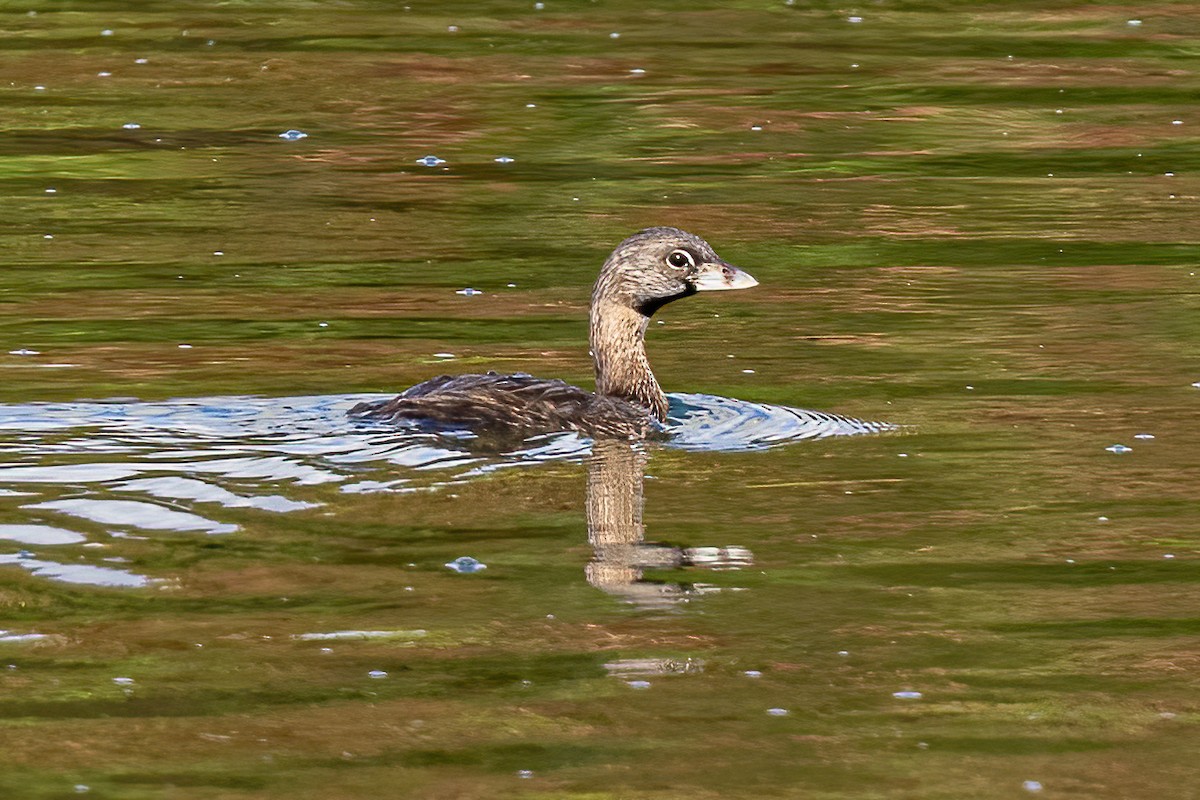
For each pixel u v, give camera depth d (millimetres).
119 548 10250
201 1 37875
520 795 7477
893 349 16297
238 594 9664
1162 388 14812
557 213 22359
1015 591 10031
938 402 14375
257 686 8570
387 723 8219
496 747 7973
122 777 7629
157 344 16078
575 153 25891
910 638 9352
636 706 8453
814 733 8164
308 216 22078
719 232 21391
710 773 7762
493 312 17766
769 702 8508
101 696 8422
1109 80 31156
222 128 27125
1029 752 8000
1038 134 27266
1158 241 20969
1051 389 14789
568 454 12484
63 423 12906
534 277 19281
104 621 9258
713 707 8453
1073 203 23047
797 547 10719
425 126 27438
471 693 8539
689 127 27547
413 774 7715
